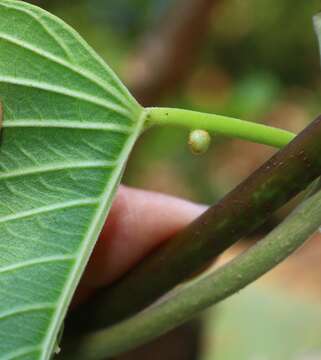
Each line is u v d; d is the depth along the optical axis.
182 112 0.15
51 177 0.15
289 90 0.66
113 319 0.18
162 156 0.56
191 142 0.15
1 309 0.15
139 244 0.21
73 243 0.15
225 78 0.64
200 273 0.19
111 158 0.15
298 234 0.16
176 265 0.17
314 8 0.63
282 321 0.40
